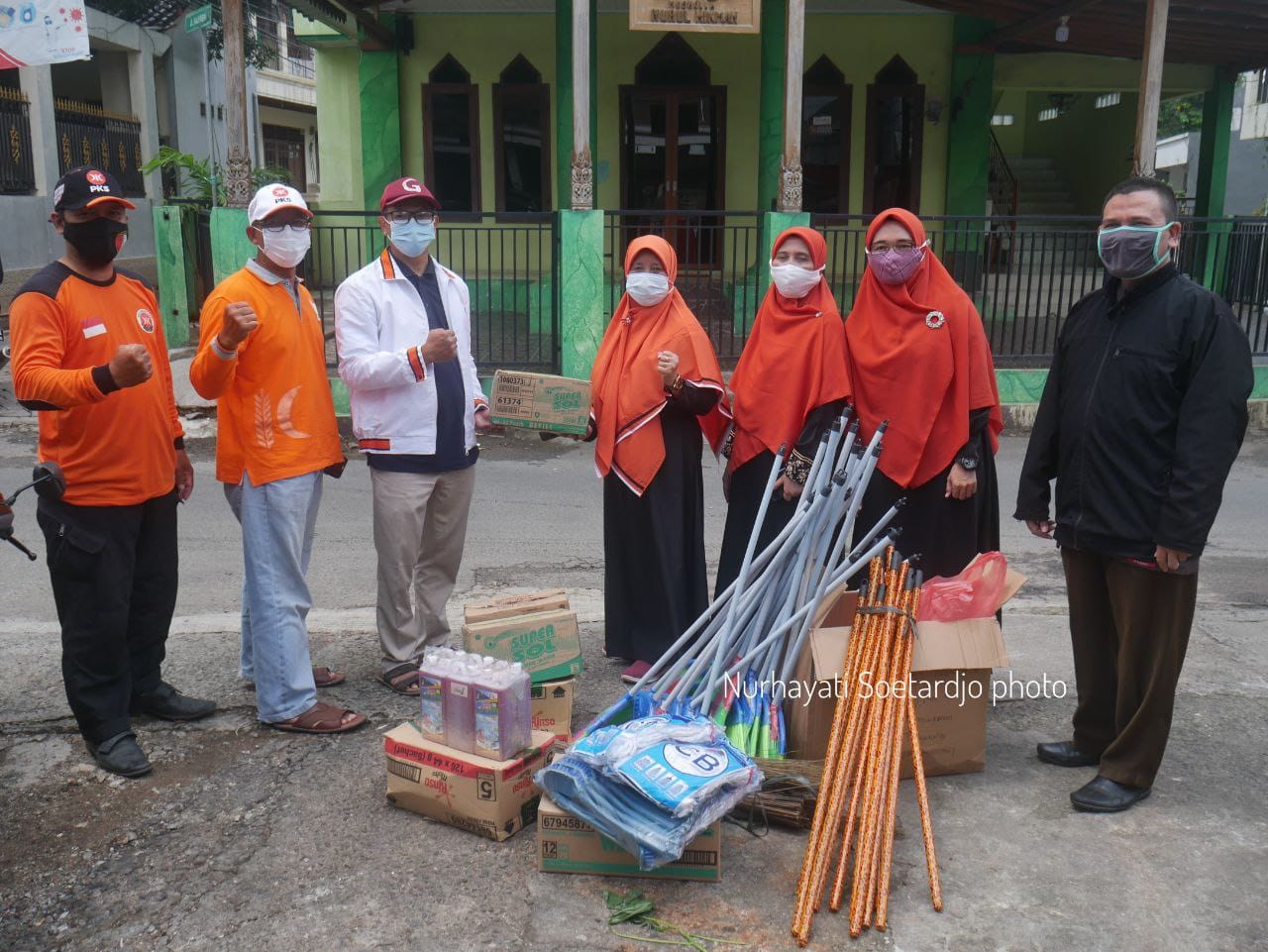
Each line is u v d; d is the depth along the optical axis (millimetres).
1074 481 3369
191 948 2621
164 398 3588
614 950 2635
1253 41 11859
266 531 3648
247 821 3186
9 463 7938
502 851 3051
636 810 2777
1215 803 3352
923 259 3887
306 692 3750
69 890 2850
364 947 2633
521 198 12961
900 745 3086
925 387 3844
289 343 3615
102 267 3422
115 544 3402
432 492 4105
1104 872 2973
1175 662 3203
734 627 3531
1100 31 11484
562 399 4195
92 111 14797
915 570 3512
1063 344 3523
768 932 2709
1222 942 2676
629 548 4293
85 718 3461
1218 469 3023
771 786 3215
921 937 2689
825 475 3607
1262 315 10836
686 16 8906
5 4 8250
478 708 3100
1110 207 3180
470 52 12648
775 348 4070
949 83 12852
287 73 24938
